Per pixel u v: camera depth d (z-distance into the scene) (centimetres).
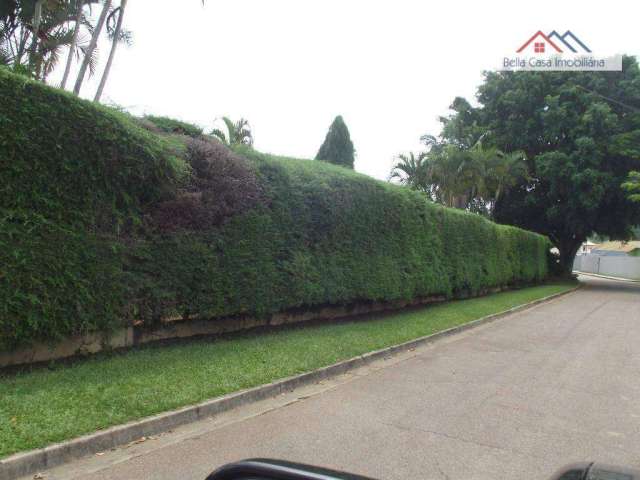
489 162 2970
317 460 458
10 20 1379
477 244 2009
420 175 2967
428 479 425
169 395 569
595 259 6309
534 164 3444
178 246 798
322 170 1131
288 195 998
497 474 438
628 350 1061
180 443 487
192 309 824
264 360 764
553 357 976
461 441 514
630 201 3162
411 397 675
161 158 752
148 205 770
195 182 831
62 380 589
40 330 625
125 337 777
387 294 1310
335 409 614
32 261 612
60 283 641
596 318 1650
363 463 454
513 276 2536
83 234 672
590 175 2988
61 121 640
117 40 1341
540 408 636
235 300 884
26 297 602
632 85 3162
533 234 2934
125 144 705
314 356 820
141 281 747
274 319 1074
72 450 435
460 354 998
